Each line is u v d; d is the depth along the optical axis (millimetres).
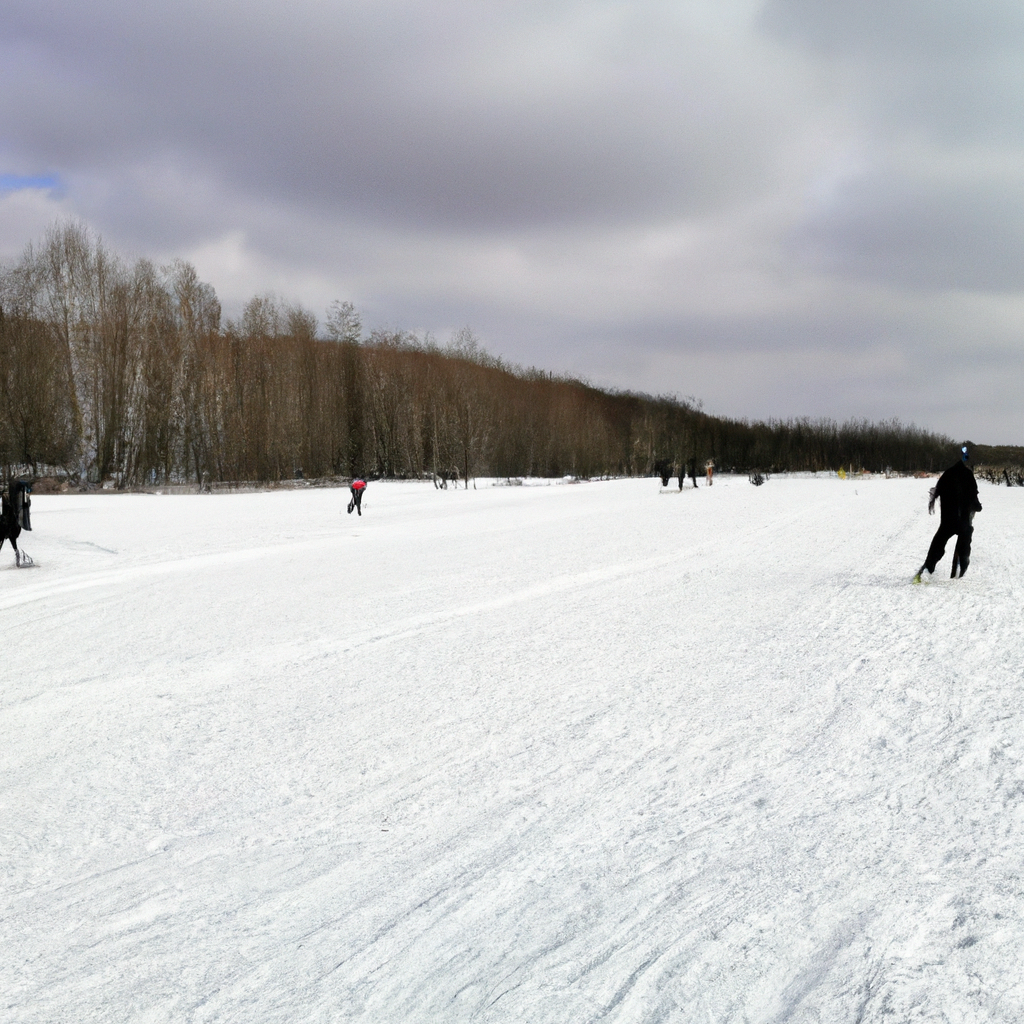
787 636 9953
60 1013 3447
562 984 3432
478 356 93438
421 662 9523
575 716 7230
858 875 4105
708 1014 3162
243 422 67625
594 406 122750
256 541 23812
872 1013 3053
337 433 78500
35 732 7426
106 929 4121
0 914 4312
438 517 32781
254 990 3535
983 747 5758
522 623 11547
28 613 13320
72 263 58938
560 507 38062
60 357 58562
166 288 64125
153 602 14070
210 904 4320
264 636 11203
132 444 60688
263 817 5430
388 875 4527
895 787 5223
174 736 7184
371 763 6336
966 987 3131
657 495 46906
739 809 5086
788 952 3508
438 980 3525
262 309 75562
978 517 26891
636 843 4715
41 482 56062
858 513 30344
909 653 8719
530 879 4371
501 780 5848
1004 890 3795
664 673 8531
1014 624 9758
